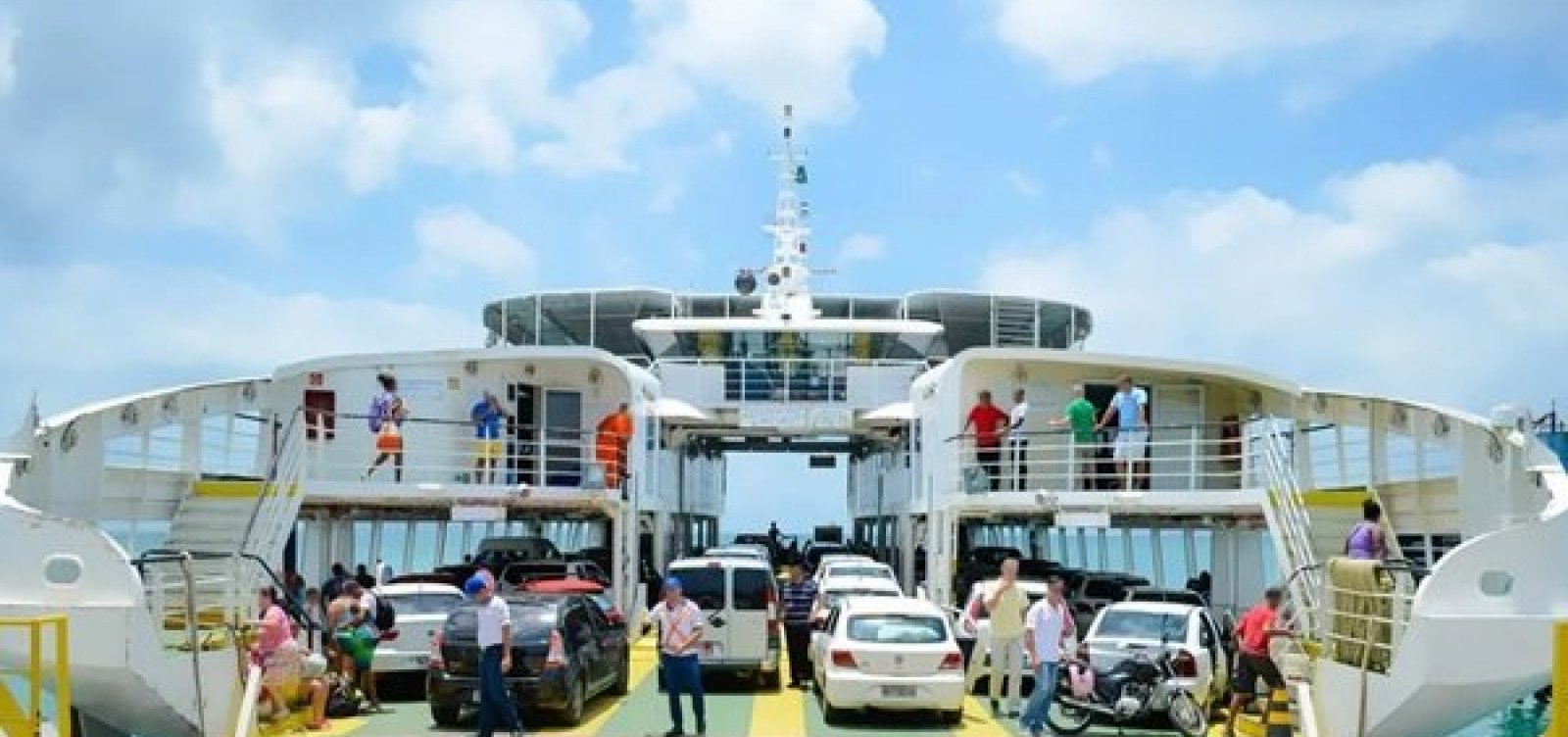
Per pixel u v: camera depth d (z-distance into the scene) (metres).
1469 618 14.76
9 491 17.89
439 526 36.28
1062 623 17.56
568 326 39.91
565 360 29.08
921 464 30.59
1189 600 22.97
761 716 19.53
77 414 20.88
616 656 21.23
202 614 20.50
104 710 16.17
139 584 15.58
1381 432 23.09
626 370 28.95
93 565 15.55
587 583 24.59
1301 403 25.88
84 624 15.34
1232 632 20.47
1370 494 21.80
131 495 22.42
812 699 21.50
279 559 23.12
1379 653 15.88
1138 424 24.66
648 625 30.22
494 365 30.22
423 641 21.03
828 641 19.30
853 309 40.06
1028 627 17.52
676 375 34.59
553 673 18.09
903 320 37.12
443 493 25.78
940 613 19.33
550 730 18.27
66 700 13.91
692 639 17.45
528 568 26.94
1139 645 18.89
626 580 28.48
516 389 30.64
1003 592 19.77
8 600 15.48
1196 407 28.30
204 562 22.34
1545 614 14.97
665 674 17.55
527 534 44.00
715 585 22.22
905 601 19.84
